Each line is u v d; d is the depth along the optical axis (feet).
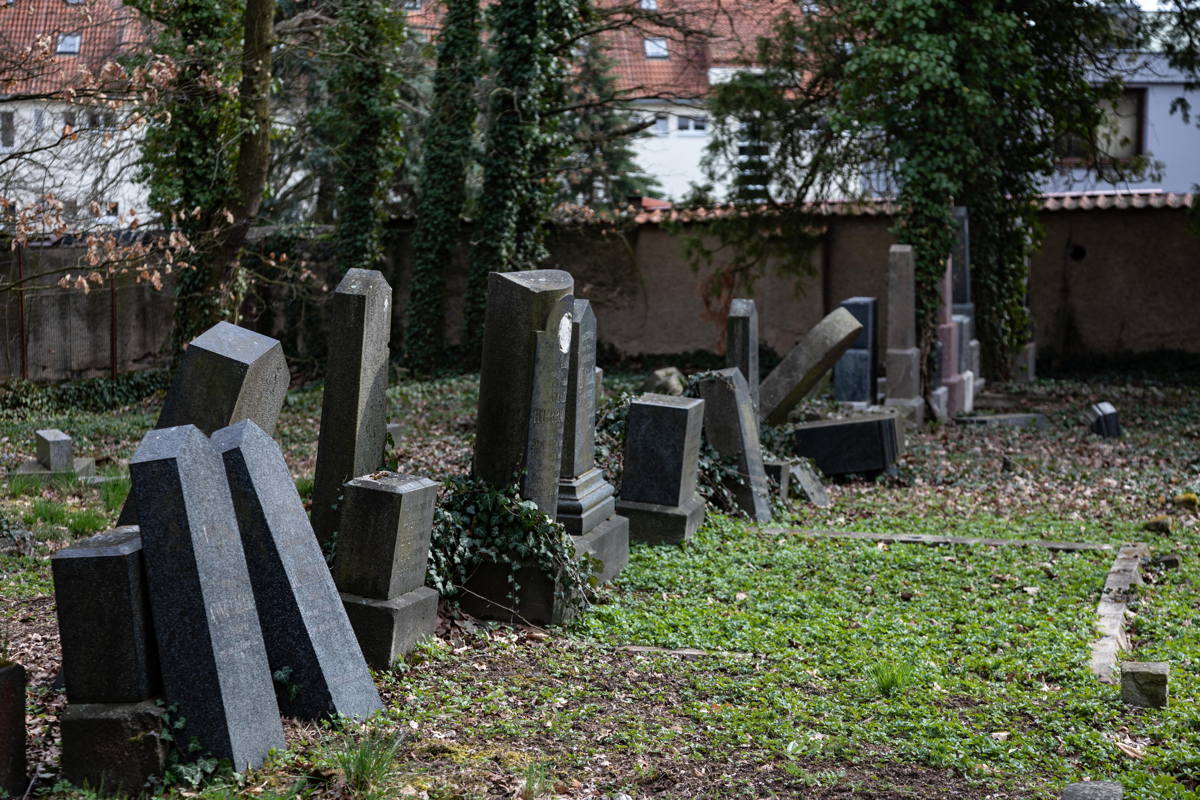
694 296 93.40
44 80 48.06
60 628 16.72
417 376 88.53
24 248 72.38
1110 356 87.56
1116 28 75.46
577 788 17.03
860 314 60.13
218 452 18.20
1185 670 23.27
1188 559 34.40
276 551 18.81
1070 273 87.97
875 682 22.41
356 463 24.45
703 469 39.52
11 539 33.78
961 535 38.50
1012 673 23.43
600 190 116.57
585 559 27.37
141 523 16.85
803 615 27.99
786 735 19.48
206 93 64.39
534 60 83.71
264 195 81.92
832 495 46.39
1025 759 18.49
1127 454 55.06
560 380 27.50
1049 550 35.55
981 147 72.08
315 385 83.61
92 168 63.21
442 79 86.17
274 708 17.80
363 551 22.38
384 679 21.48
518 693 21.48
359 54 79.10
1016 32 66.33
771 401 50.11
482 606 26.35
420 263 90.17
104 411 74.43
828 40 75.92
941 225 65.00
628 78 128.06
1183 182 112.57
